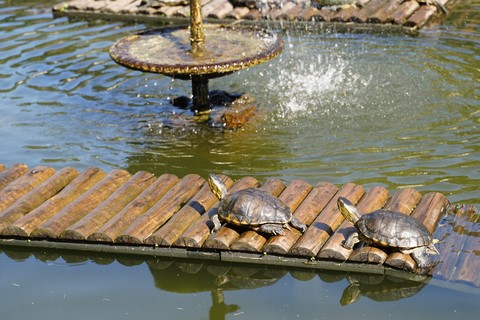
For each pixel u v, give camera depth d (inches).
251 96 340.8
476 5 468.1
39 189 244.2
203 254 213.3
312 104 327.0
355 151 278.4
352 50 398.0
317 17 453.1
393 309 186.4
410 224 195.0
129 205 232.4
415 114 309.1
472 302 185.2
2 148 296.5
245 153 283.0
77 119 324.5
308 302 192.2
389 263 195.2
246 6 477.7
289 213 209.3
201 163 277.6
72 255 223.5
